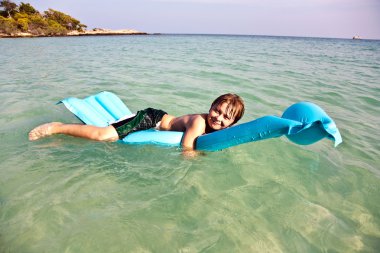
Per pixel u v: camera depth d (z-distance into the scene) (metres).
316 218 2.21
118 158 2.93
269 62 12.12
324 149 3.45
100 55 14.24
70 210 2.12
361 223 2.20
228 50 20.23
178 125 3.51
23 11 57.72
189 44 29.30
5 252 1.75
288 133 2.65
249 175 2.77
